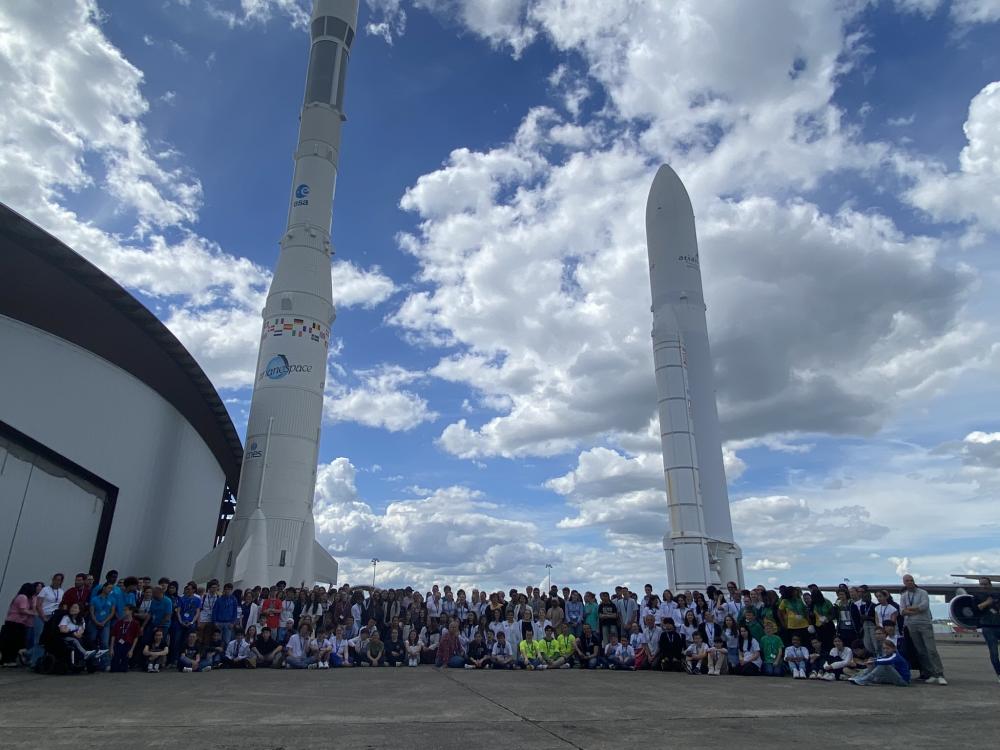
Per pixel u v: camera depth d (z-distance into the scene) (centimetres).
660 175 3825
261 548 2180
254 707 809
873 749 581
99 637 1262
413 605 1708
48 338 1739
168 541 2441
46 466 1736
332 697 923
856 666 1246
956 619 1221
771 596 1431
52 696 876
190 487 2672
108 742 578
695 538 2998
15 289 1627
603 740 614
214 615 1462
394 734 634
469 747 575
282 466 2356
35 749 546
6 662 1247
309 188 2762
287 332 2511
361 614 1708
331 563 2486
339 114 2952
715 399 3350
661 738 628
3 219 1552
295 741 594
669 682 1195
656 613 1558
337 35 3073
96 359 1912
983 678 1284
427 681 1177
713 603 1551
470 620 1598
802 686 1129
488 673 1376
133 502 2105
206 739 597
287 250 2652
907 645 1238
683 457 3144
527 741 605
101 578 1908
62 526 1781
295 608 1669
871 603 1320
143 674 1241
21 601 1262
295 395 2439
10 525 1608
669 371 3291
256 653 1448
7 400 1611
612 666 1513
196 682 1106
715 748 579
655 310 3559
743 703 894
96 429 1900
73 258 1731
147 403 2195
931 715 794
